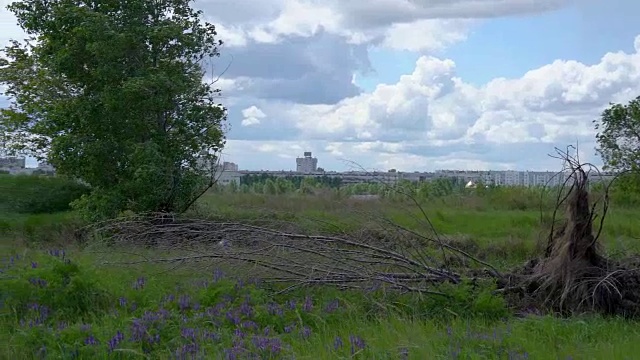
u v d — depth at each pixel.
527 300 9.38
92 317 8.05
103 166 18.55
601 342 7.23
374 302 8.76
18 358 6.89
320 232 10.40
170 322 7.62
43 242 17.31
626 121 20.14
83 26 17.94
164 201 18.39
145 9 18.95
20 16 19.05
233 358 6.52
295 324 7.94
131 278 9.75
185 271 9.99
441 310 8.75
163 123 18.97
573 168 9.47
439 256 10.95
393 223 10.38
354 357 6.50
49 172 27.70
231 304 8.48
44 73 21.33
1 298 8.61
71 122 18.58
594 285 9.11
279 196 21.77
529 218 19.16
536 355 6.62
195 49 18.91
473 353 6.47
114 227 12.27
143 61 18.86
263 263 9.55
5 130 23.12
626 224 15.87
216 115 19.12
